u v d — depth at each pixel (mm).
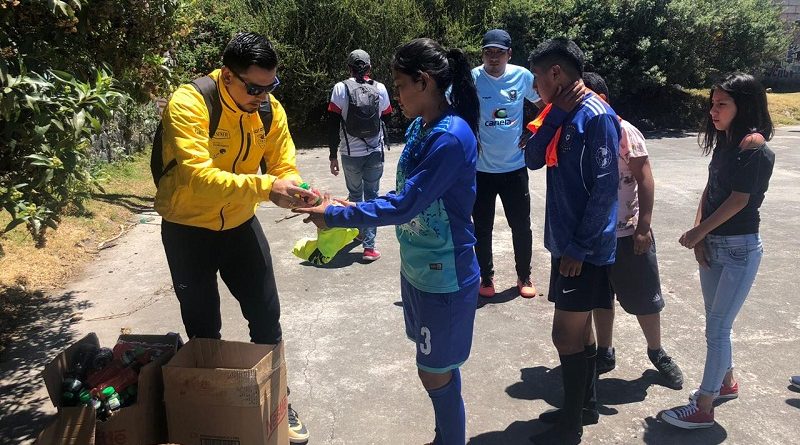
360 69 5648
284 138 2984
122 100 2996
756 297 4695
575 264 2752
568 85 2775
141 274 5398
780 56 17844
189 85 2568
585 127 2711
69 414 2283
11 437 3039
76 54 3084
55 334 4188
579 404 2939
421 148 2379
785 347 3900
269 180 2484
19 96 2420
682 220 6953
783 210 7305
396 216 2346
